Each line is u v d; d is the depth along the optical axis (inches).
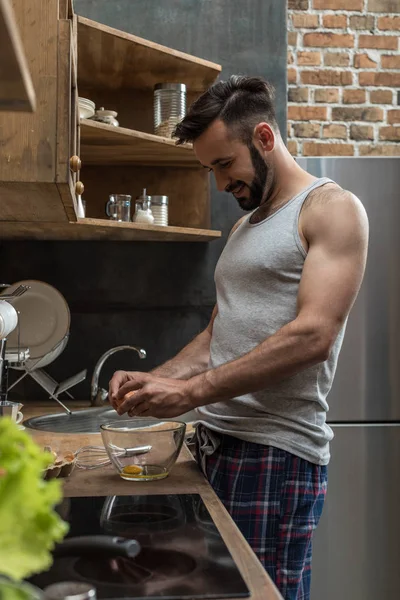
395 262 99.9
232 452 61.0
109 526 41.0
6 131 49.6
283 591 59.2
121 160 101.9
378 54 127.8
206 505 46.2
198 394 57.1
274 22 107.1
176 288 106.0
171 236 97.7
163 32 105.6
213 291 106.3
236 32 106.7
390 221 100.0
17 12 49.9
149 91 104.2
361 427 98.5
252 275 62.4
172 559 34.8
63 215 64.5
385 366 99.3
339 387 98.9
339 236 57.9
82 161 102.1
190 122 64.1
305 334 55.6
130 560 34.6
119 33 84.8
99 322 105.1
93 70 96.6
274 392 60.3
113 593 29.9
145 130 104.3
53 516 21.0
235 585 31.1
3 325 56.5
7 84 26.6
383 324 99.5
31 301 94.7
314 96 126.9
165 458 54.7
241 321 62.5
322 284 56.8
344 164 100.0
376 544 98.1
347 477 98.2
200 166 105.5
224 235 106.5
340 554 97.7
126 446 54.1
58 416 90.0
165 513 44.1
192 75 99.3
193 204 106.0
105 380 104.7
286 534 59.3
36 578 31.6
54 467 52.2
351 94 127.3
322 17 127.0
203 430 64.0
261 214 66.7
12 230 88.2
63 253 104.5
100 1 104.3
